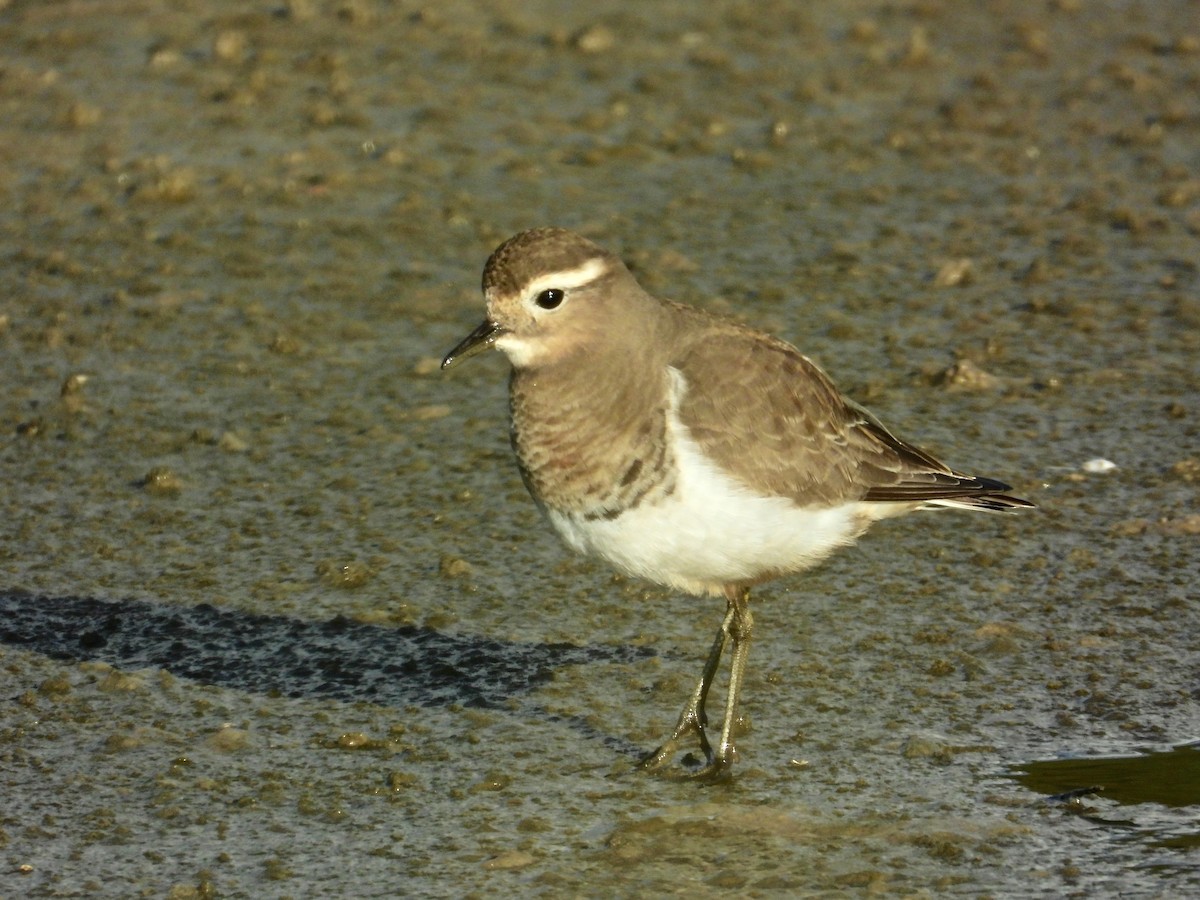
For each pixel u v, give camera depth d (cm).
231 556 1244
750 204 1844
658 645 1136
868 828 930
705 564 984
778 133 1994
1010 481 1319
